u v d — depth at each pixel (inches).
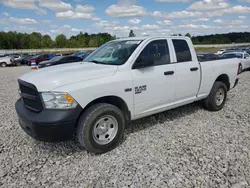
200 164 118.6
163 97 160.6
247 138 149.5
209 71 193.6
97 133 130.3
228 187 100.3
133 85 141.2
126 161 124.0
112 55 156.2
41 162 125.1
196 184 102.7
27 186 104.2
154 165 119.0
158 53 158.4
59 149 139.8
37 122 115.2
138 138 153.4
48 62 706.2
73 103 117.8
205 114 202.1
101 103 132.1
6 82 463.5
